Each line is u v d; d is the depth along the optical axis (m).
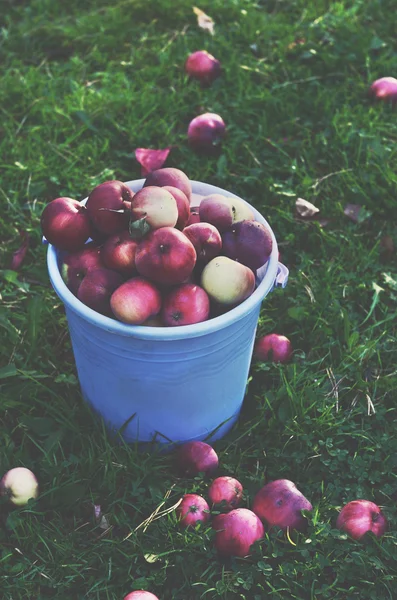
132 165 2.19
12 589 1.59
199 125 2.16
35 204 2.09
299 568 1.60
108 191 1.59
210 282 1.57
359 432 1.76
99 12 2.58
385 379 1.82
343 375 1.83
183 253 1.53
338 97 2.34
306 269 1.99
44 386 1.79
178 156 2.20
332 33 2.50
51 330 1.91
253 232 1.61
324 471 1.72
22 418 1.76
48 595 1.60
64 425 1.75
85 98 2.30
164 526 1.64
